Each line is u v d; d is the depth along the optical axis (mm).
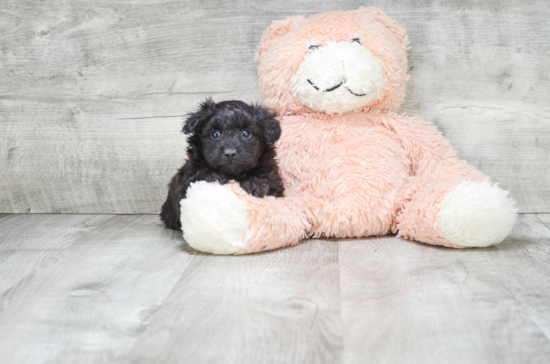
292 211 1095
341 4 1309
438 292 878
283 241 1073
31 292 897
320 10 1312
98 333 778
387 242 1110
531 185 1331
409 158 1212
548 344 744
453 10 1295
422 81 1318
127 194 1390
